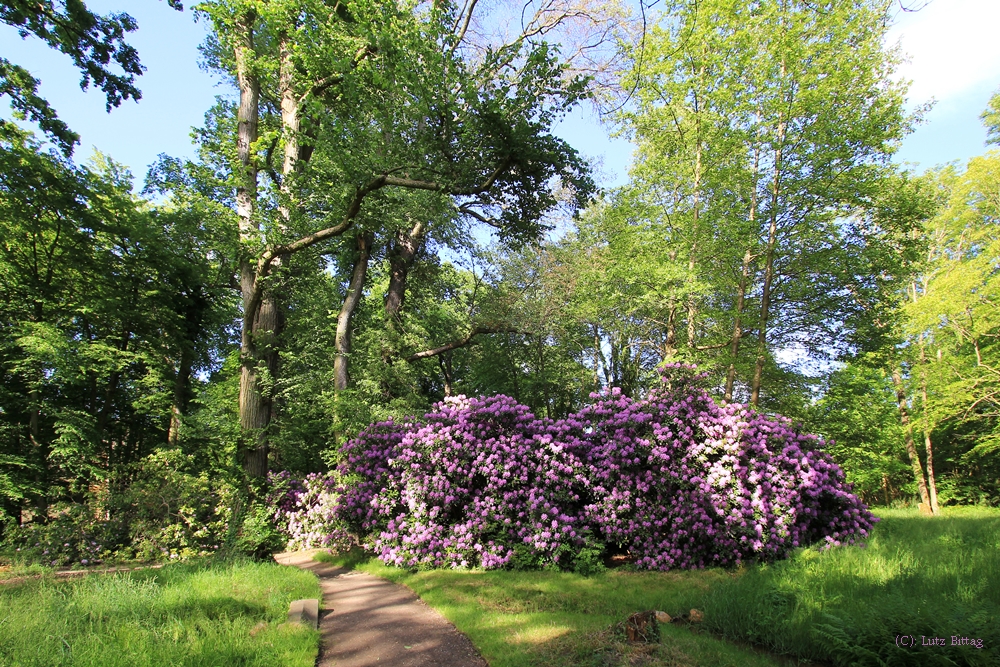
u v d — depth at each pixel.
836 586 5.06
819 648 3.90
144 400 15.82
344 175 10.23
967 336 19.17
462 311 21.38
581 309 18.33
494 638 4.69
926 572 5.33
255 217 10.45
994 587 4.78
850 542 8.02
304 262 13.19
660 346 18.47
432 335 20.77
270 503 12.10
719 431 8.69
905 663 3.50
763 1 12.67
